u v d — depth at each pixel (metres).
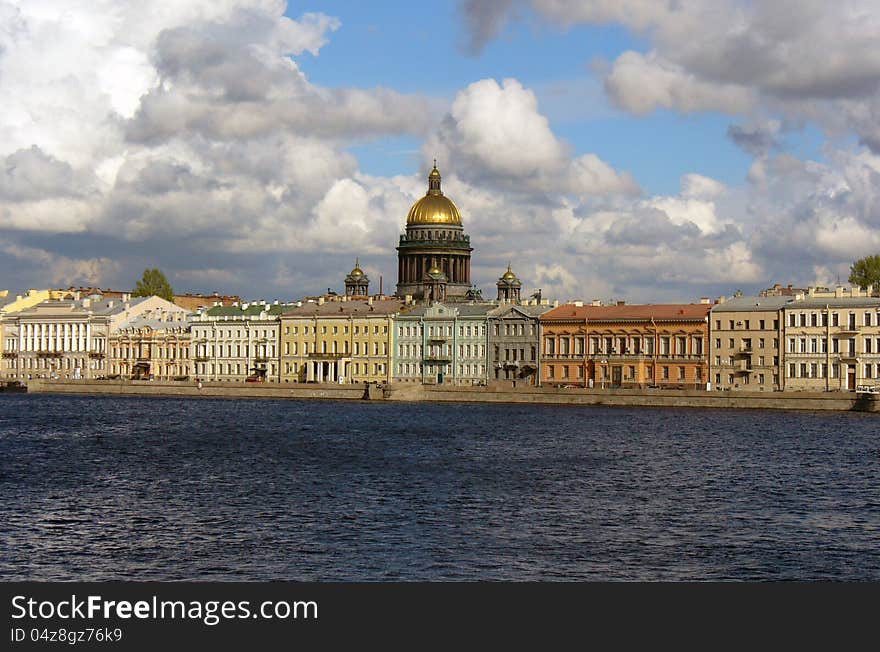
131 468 93.00
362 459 99.56
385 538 62.94
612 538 63.22
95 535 63.56
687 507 72.94
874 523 67.75
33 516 69.12
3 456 102.31
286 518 68.50
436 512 70.56
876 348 172.75
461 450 107.69
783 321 180.12
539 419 149.62
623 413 162.38
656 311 193.88
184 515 69.56
